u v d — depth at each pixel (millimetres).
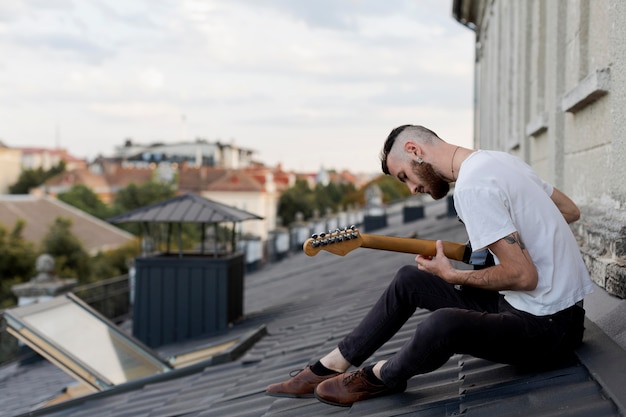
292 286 13273
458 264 5645
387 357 3871
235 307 8969
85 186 89125
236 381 4762
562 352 2611
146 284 8805
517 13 8953
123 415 4809
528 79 7812
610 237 3543
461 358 3264
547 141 6422
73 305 6285
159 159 154875
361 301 6840
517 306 2625
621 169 3777
